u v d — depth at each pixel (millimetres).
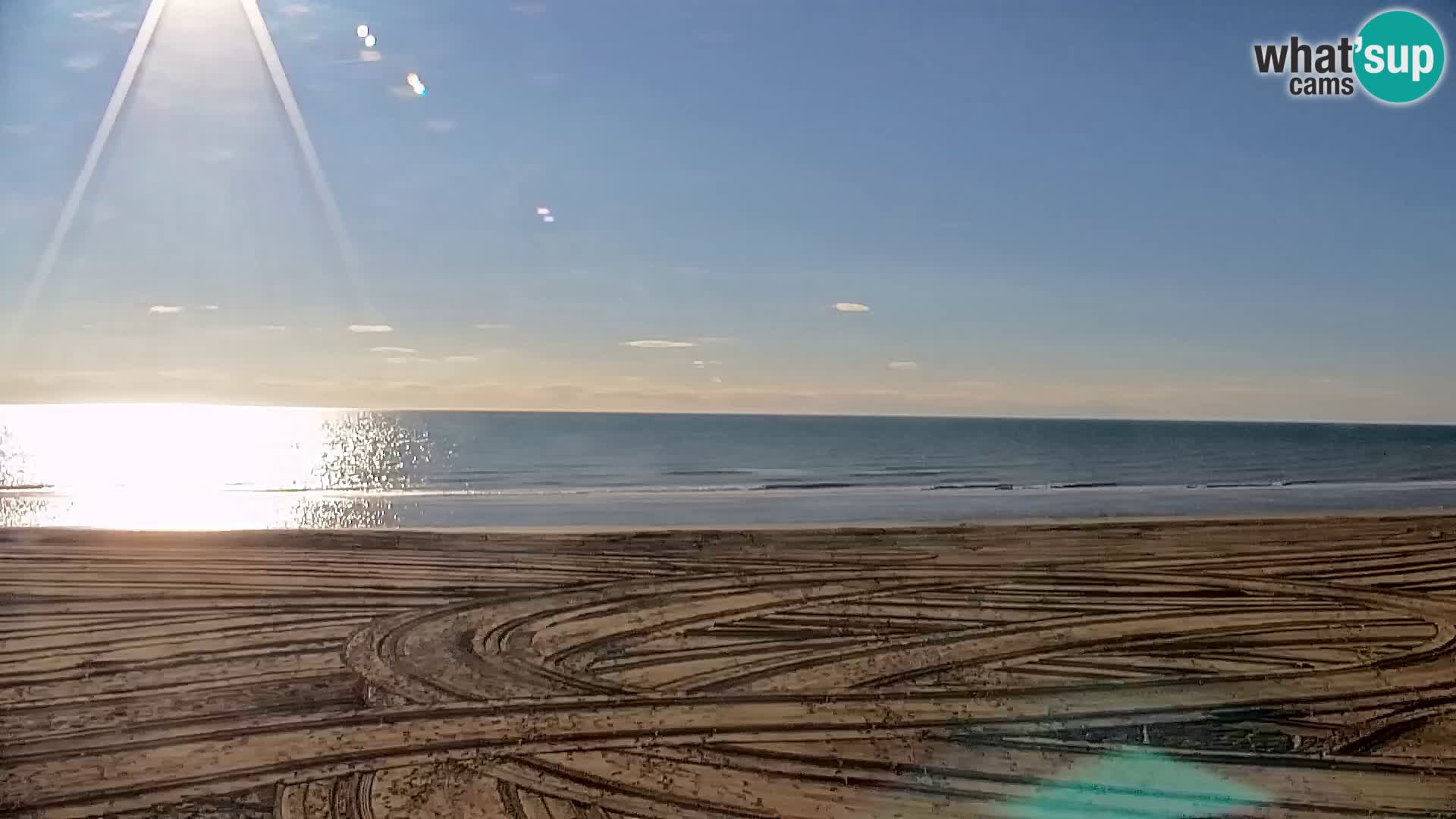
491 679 9195
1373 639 10859
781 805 6676
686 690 8992
